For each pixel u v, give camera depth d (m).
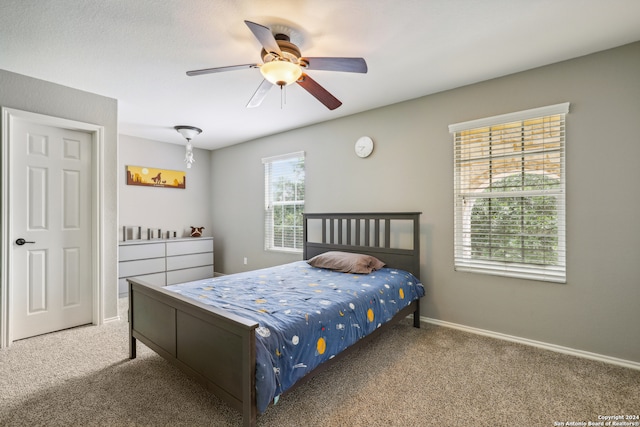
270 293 2.19
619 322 2.20
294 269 3.10
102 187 3.00
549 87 2.44
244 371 1.40
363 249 3.33
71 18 1.81
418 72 2.56
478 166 2.81
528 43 2.13
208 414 1.67
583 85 2.31
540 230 2.52
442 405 1.76
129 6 1.71
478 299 2.79
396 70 2.52
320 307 1.89
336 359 1.90
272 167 4.57
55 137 2.79
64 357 2.32
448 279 2.96
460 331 2.85
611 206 2.22
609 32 2.00
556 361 2.26
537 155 2.52
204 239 5.06
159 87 2.81
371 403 1.78
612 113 2.21
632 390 1.89
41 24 1.87
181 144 5.12
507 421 1.63
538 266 2.52
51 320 2.78
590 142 2.29
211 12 1.77
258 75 2.60
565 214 2.38
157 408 1.72
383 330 2.40
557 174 2.44
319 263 3.17
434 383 1.98
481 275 2.78
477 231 2.82
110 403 1.76
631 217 2.15
